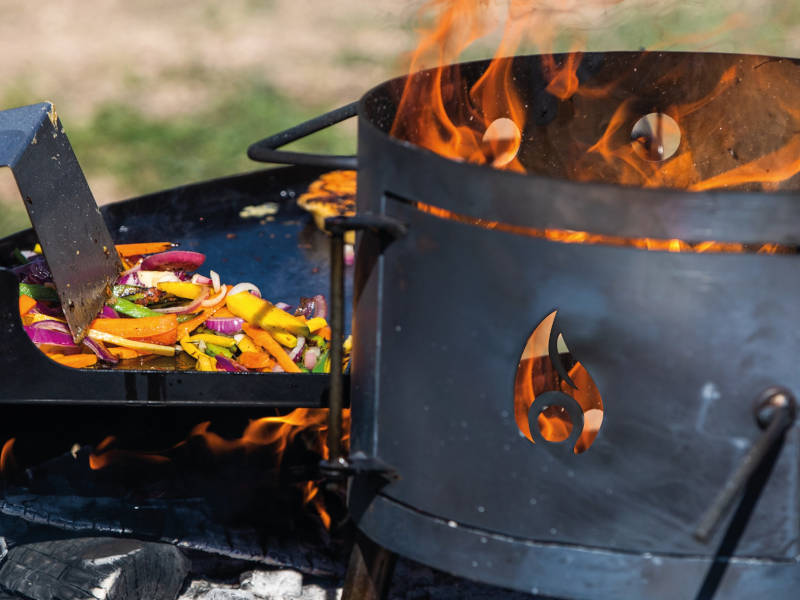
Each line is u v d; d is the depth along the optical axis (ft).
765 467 4.45
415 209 4.51
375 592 5.49
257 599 6.45
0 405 6.15
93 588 5.82
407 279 4.61
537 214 4.25
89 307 6.42
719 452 4.42
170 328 6.38
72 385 5.72
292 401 5.83
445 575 6.82
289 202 9.22
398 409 4.81
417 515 4.89
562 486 4.56
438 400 4.66
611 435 4.47
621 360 4.35
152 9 25.55
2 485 6.40
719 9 21.58
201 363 6.24
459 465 4.70
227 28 23.79
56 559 6.06
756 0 22.31
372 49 22.02
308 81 19.94
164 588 6.21
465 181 4.33
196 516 6.55
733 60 6.55
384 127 5.63
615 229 4.20
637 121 6.88
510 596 6.63
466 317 4.49
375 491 5.03
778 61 6.40
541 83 6.60
